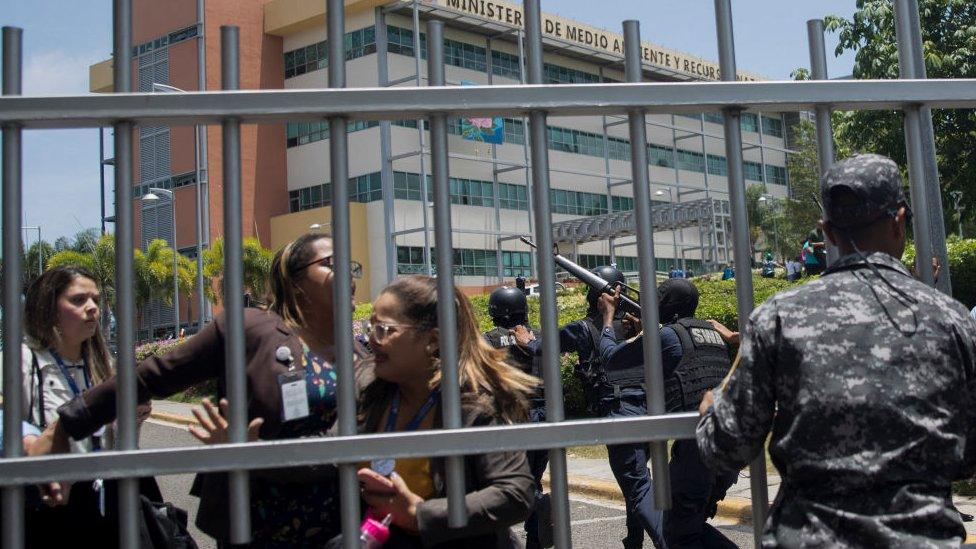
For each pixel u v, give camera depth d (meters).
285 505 2.58
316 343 2.80
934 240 3.76
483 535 2.43
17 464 1.99
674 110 2.30
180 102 2.07
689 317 4.71
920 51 2.88
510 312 5.75
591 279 5.14
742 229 2.31
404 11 48.25
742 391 2.06
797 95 2.29
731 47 2.34
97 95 2.05
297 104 2.11
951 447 1.92
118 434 2.08
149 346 24.39
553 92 2.19
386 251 47.72
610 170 57.09
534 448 2.13
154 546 2.90
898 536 1.85
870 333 1.96
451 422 2.18
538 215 2.22
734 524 6.97
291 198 53.06
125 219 2.09
